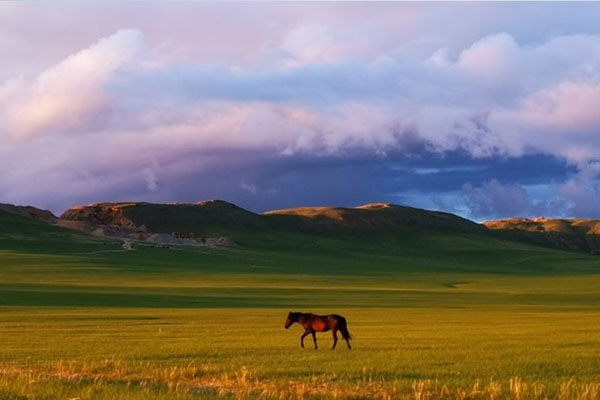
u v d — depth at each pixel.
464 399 20.16
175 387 21.36
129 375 24.14
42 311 67.31
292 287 120.69
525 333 42.75
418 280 153.88
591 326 49.06
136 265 166.00
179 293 99.19
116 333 43.69
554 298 100.12
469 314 66.12
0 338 39.97
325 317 32.94
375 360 28.69
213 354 31.34
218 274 151.00
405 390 21.45
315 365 27.11
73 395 18.64
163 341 38.25
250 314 64.31
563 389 20.72
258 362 28.20
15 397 18.47
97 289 103.50
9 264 153.12
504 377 24.16
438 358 29.33
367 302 88.00
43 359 29.56
